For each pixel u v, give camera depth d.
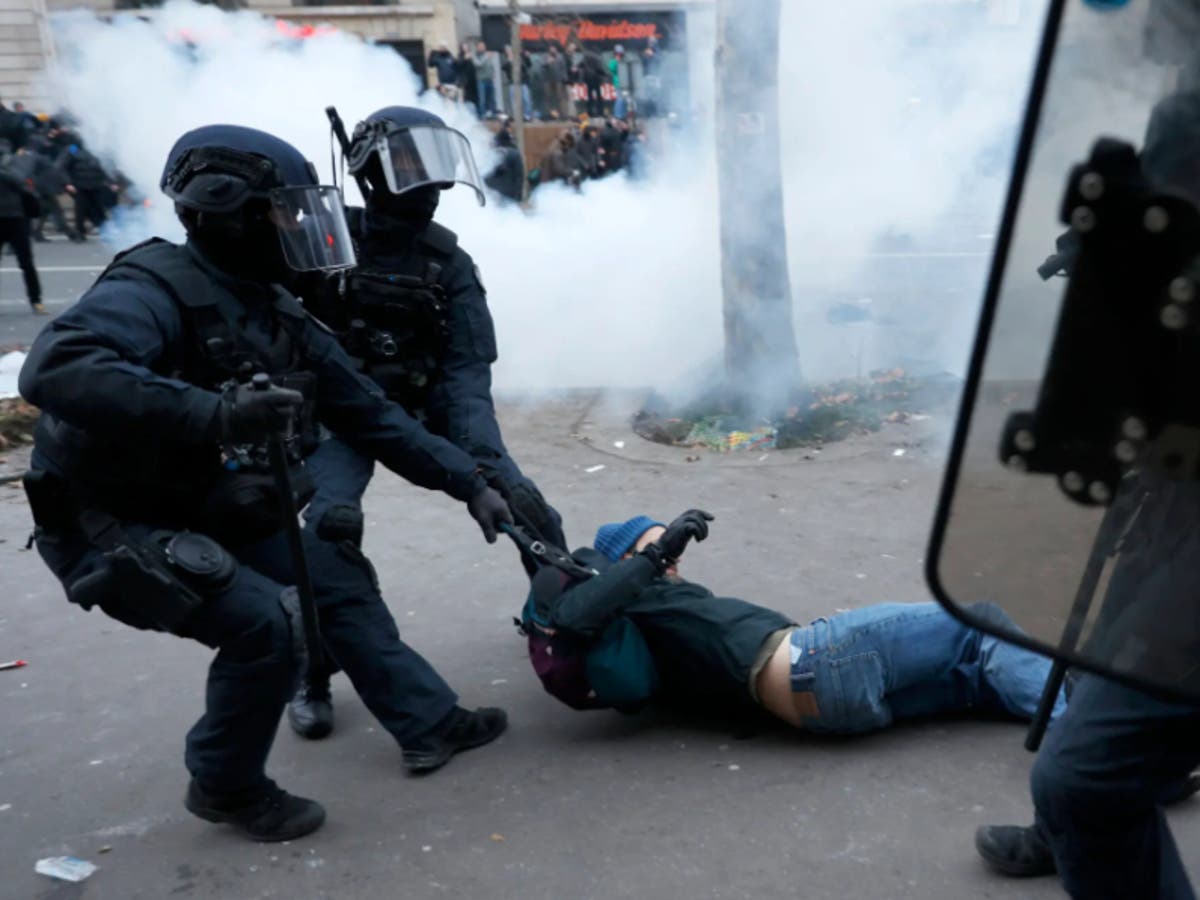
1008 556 1.21
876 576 4.15
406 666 2.98
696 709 3.28
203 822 2.84
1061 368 1.17
